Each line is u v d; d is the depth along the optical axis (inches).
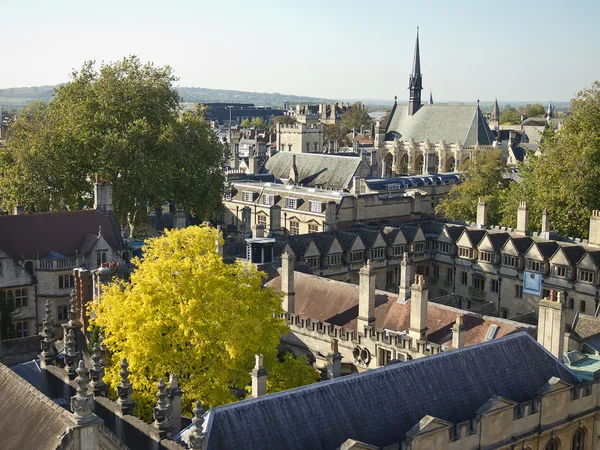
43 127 4894.2
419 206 5964.6
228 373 2485.2
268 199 6264.8
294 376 2640.3
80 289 2950.3
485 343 2356.1
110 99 5022.1
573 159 5290.4
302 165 7490.2
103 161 4798.2
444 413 2110.0
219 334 2449.6
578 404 2363.4
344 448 1801.2
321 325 3267.7
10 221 3941.9
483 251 4867.1
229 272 2726.4
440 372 2191.2
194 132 5536.4
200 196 5472.4
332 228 5369.1
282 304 3452.3
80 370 1496.1
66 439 1456.7
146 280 2506.2
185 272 2546.8
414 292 2950.3
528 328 2876.5
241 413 1824.6
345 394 1989.4
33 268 3875.5
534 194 5659.5
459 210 6141.7
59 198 4909.0
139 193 4972.9
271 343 2664.9
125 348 2450.8
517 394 2290.8
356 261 4820.4
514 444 2178.9
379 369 2096.5
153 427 1771.7
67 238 4033.0
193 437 1622.8
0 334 3754.9
